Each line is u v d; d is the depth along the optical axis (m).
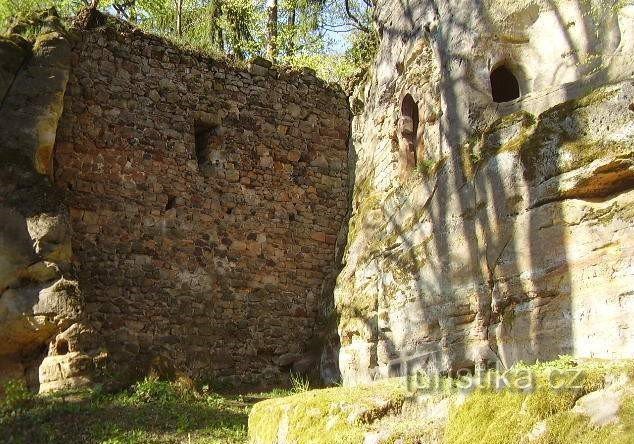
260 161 10.69
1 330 7.39
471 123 7.14
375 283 8.30
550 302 5.33
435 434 3.50
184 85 10.20
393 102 9.38
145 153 9.60
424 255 7.08
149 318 9.12
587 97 5.40
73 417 6.18
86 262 8.80
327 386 9.30
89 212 8.98
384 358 7.63
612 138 5.04
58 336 7.49
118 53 9.70
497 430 3.13
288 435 4.17
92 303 8.71
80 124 9.16
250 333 9.95
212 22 16.66
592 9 6.48
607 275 4.88
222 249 10.00
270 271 10.37
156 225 9.48
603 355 4.78
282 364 10.12
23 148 8.13
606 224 4.97
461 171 6.63
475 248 6.27
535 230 5.55
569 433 2.92
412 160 8.70
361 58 15.48
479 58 7.31
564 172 5.34
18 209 7.80
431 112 8.17
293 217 10.79
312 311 10.59
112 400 6.93
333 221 11.14
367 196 9.99
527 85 7.15
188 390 7.73
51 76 8.64
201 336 9.50
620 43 5.89
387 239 8.13
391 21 9.72
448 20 7.91
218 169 10.26
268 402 4.73
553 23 6.95
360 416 3.90
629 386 2.95
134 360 8.63
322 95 11.62
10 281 7.54
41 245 7.74
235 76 10.76
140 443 5.55
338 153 11.52
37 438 5.50
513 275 5.72
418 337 6.98
